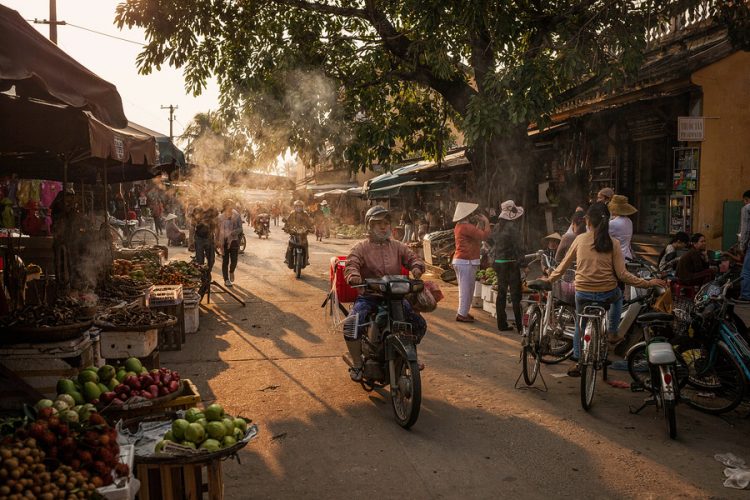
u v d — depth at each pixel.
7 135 5.40
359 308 5.82
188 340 8.36
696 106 11.25
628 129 13.09
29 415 3.09
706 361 5.73
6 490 2.40
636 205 13.19
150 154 7.08
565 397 6.01
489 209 12.09
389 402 5.82
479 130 10.88
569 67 10.51
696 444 4.83
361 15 12.77
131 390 3.94
